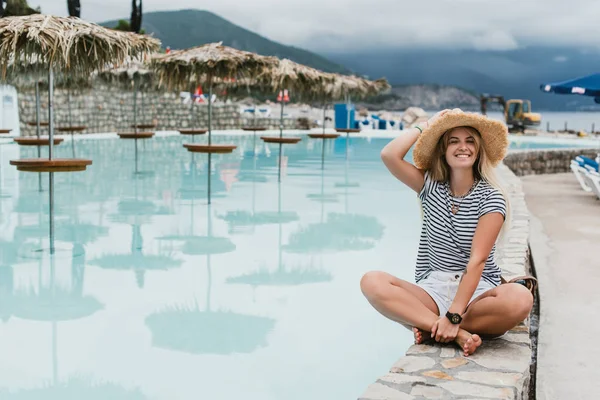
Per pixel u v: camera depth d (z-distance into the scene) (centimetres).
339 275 524
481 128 291
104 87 2428
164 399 302
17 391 307
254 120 2966
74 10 2011
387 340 385
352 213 816
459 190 300
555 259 588
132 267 538
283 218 771
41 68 862
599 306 445
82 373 330
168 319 413
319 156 1711
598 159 1069
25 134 2106
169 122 2725
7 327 396
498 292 286
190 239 646
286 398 306
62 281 495
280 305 445
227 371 336
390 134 2781
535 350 375
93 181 1094
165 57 892
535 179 1432
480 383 245
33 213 781
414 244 642
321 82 1243
